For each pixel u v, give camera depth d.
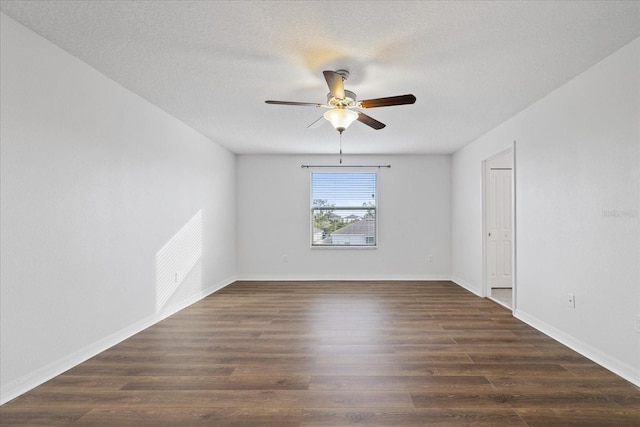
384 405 2.02
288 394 2.15
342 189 6.41
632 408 1.99
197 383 2.30
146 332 3.39
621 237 2.41
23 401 2.07
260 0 1.93
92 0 1.94
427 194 6.36
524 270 3.70
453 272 6.22
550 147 3.25
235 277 6.31
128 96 3.25
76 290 2.62
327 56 2.58
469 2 1.94
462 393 2.16
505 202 5.62
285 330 3.43
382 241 6.37
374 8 2.00
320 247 6.36
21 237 2.19
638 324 2.27
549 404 2.03
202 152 4.91
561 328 3.08
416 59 2.62
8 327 2.10
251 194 6.38
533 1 1.93
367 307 4.34
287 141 5.31
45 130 2.36
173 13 2.06
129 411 1.96
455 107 3.69
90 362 2.65
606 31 2.21
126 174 3.23
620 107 2.42
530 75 2.88
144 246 3.52
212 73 2.88
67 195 2.55
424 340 3.12
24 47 2.21
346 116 2.99
